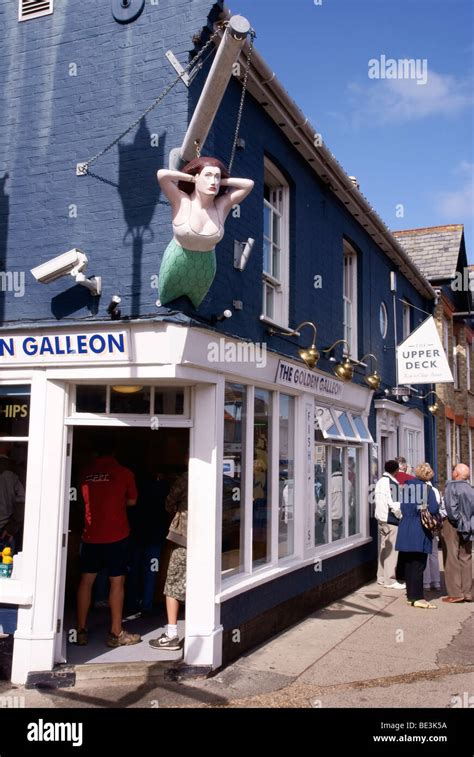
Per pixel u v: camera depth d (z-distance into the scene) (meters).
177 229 5.15
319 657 6.70
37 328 6.08
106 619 7.45
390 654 6.82
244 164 7.21
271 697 5.54
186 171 5.18
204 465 6.21
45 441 6.08
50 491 6.04
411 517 9.23
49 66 6.69
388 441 13.55
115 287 6.11
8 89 6.80
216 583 6.14
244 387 7.23
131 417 6.26
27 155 6.62
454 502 9.53
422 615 8.63
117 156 6.29
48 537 5.97
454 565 9.55
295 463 8.64
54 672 5.74
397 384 13.61
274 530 7.80
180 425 6.27
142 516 7.78
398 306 14.13
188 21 6.23
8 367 6.27
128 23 6.46
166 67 6.25
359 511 11.46
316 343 9.19
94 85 6.50
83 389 6.33
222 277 6.62
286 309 8.37
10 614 5.94
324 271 9.69
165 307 5.89
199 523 6.14
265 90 7.40
